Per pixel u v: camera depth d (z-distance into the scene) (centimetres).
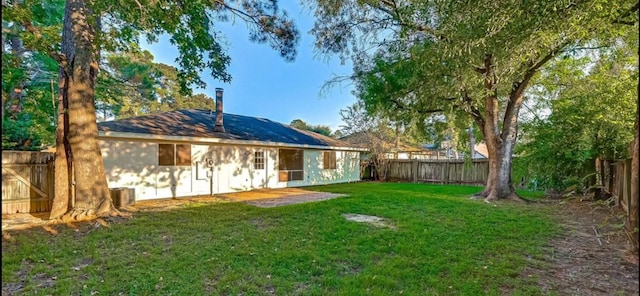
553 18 402
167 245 499
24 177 827
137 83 1817
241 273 388
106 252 466
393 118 1065
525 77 955
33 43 634
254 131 1517
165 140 1098
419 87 888
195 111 1573
